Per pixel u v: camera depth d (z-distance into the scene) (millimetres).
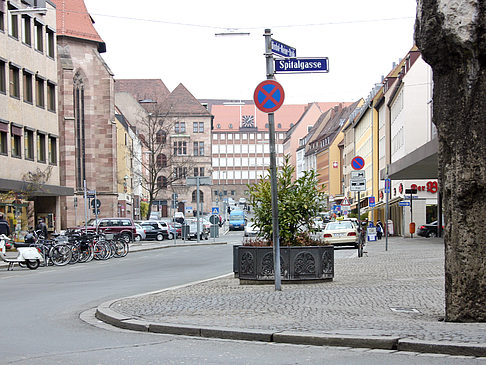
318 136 148750
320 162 140750
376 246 42031
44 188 48125
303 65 14758
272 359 8031
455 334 8719
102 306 12766
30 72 48312
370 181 90938
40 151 50594
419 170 47188
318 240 17578
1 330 10805
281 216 17125
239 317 10914
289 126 186250
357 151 107375
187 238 66875
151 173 72375
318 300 12969
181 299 13836
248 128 182750
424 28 10336
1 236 28172
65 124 67688
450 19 9812
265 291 15062
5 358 8383
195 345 9078
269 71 14688
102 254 34031
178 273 23641
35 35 49531
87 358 8305
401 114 67562
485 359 7738
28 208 44250
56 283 20250
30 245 28469
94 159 79438
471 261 9930
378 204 76938
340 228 39938
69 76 68188
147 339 9648
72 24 79250
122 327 10836
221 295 14484
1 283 20781
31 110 48500
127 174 98438
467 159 9930
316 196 17422
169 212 141875
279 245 16312
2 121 43625
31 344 9406
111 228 55688
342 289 14977
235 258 19781
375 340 8500
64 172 67562
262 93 14445
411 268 21406
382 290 14570
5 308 13859
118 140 90000
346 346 8664
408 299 12898
